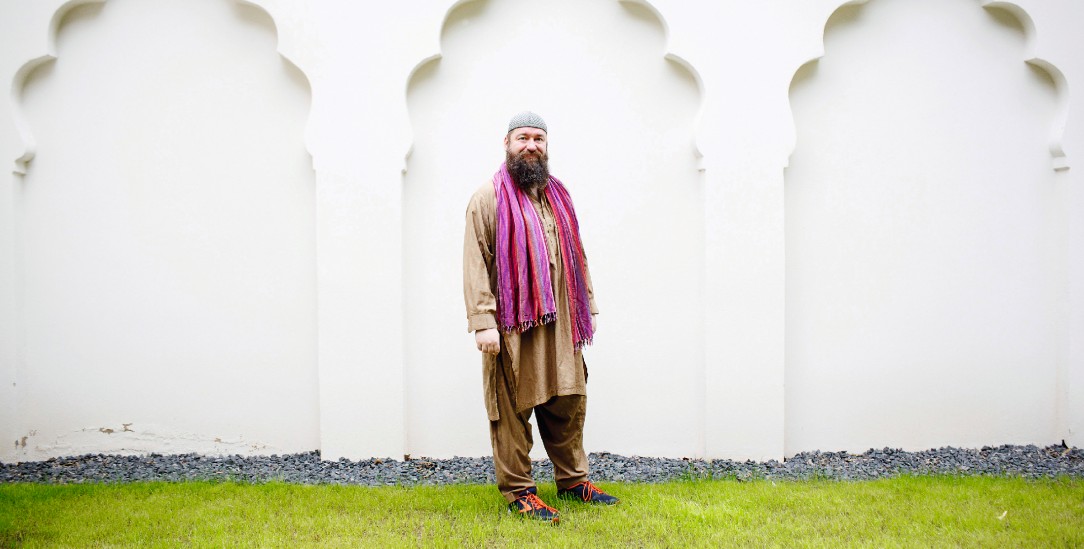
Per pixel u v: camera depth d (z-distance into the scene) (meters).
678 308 4.57
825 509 3.52
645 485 3.91
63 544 3.05
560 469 3.56
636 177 4.57
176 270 4.51
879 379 4.69
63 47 4.45
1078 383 4.68
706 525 3.27
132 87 4.48
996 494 3.72
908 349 4.70
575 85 4.54
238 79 4.47
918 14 4.67
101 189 4.48
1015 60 4.73
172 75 4.48
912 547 3.03
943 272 4.71
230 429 4.52
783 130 4.45
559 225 3.46
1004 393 4.75
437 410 4.49
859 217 4.66
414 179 4.46
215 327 4.52
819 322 4.64
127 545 3.04
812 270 4.63
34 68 4.43
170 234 4.50
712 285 4.43
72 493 3.72
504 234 3.30
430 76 4.46
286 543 3.04
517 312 3.28
